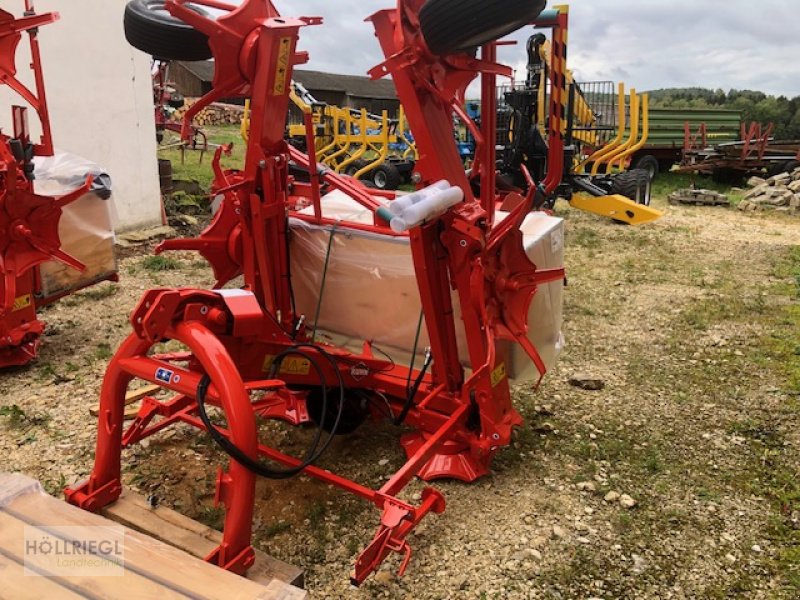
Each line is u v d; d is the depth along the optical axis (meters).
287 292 3.33
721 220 10.27
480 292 2.74
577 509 2.96
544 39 7.81
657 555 2.68
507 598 2.44
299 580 2.04
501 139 9.84
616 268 7.16
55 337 4.75
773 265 7.21
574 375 4.27
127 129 7.41
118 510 2.37
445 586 2.49
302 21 3.01
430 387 3.14
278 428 3.57
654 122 15.74
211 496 2.95
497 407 3.01
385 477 3.17
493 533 2.78
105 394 2.36
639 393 4.11
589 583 2.52
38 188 4.42
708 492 3.10
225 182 3.19
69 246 4.64
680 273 6.92
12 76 3.90
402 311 3.27
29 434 3.45
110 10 7.02
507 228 2.80
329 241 3.32
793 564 2.63
